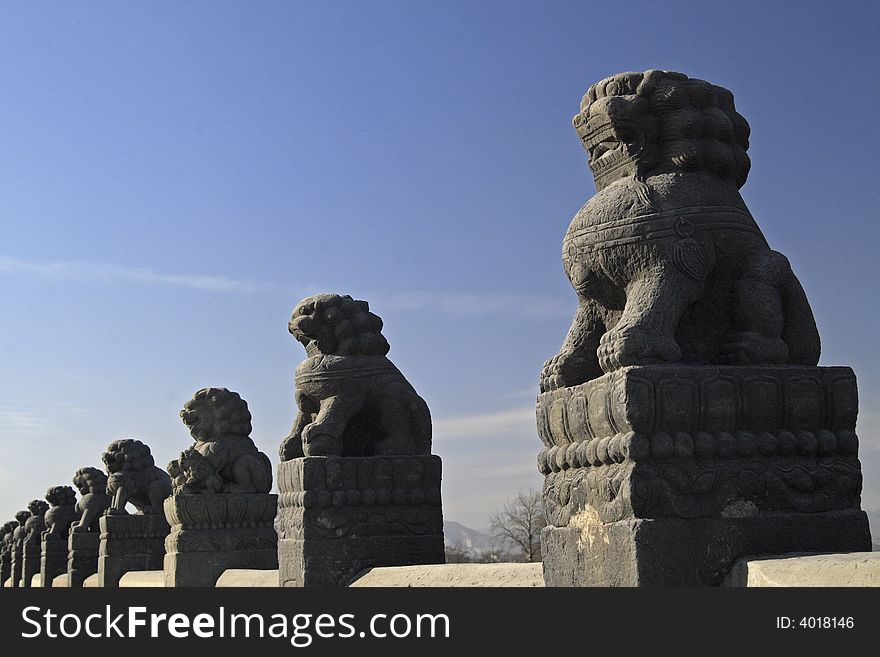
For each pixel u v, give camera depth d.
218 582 12.52
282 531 10.47
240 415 13.73
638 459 5.88
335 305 10.80
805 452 6.21
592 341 6.98
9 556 29.75
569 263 6.91
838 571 5.16
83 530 20.03
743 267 6.65
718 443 6.02
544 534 6.81
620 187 6.77
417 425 10.75
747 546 5.95
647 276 6.47
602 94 7.01
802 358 6.64
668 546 5.82
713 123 6.79
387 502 10.30
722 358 6.53
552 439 6.83
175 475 13.21
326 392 10.58
